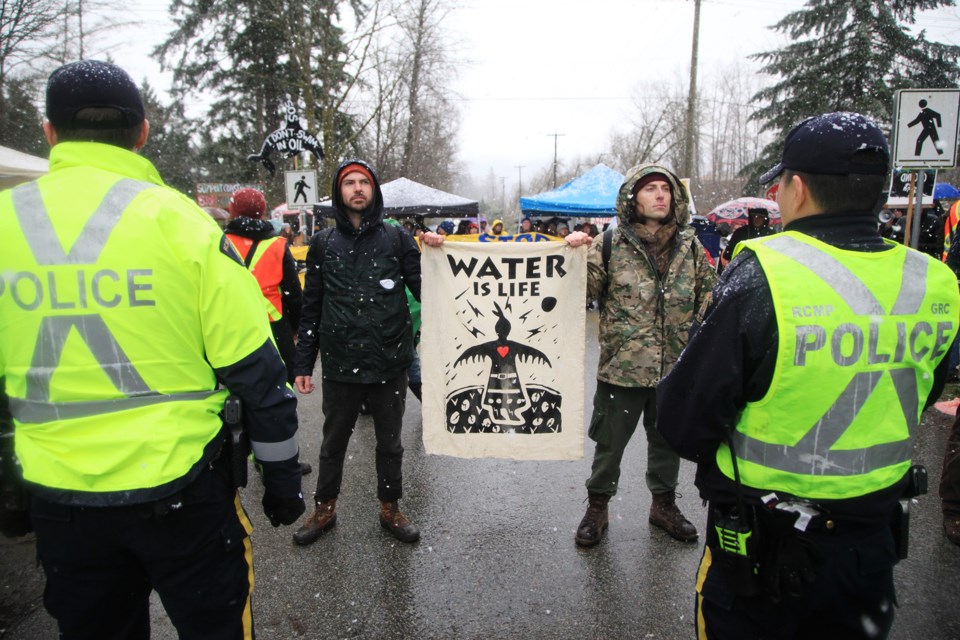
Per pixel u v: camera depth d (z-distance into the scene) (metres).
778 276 1.40
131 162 1.59
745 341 1.42
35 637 2.56
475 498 3.86
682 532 3.28
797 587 1.38
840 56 22.39
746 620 1.50
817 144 1.45
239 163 23.36
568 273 3.06
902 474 1.47
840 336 1.38
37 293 1.45
